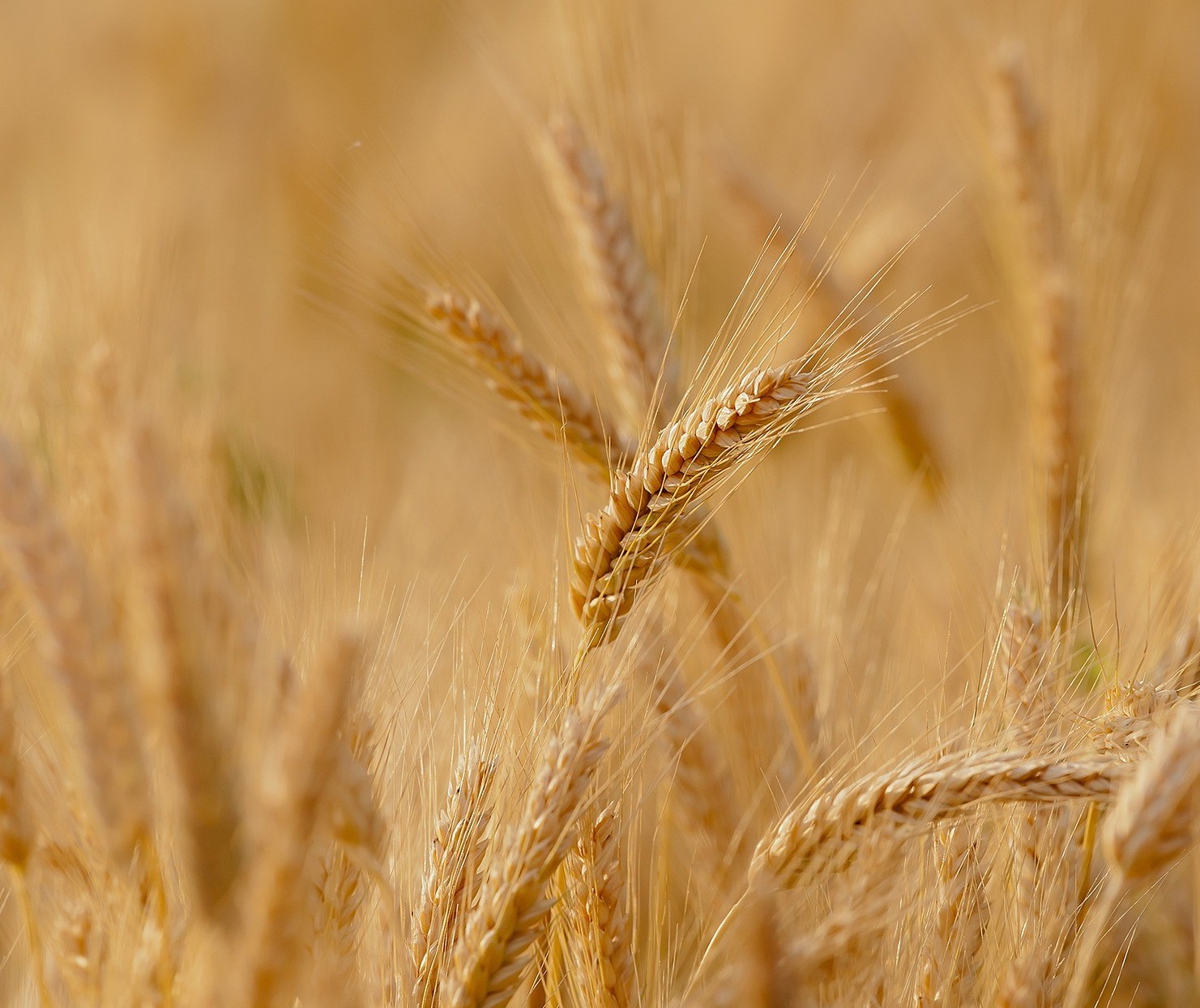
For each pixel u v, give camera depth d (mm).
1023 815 1296
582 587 1295
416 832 1325
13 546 1203
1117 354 1549
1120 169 1600
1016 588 1347
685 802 1353
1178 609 1379
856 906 1254
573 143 1388
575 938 1303
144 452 1194
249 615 1222
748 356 1310
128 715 1216
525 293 1444
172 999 1255
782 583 1430
